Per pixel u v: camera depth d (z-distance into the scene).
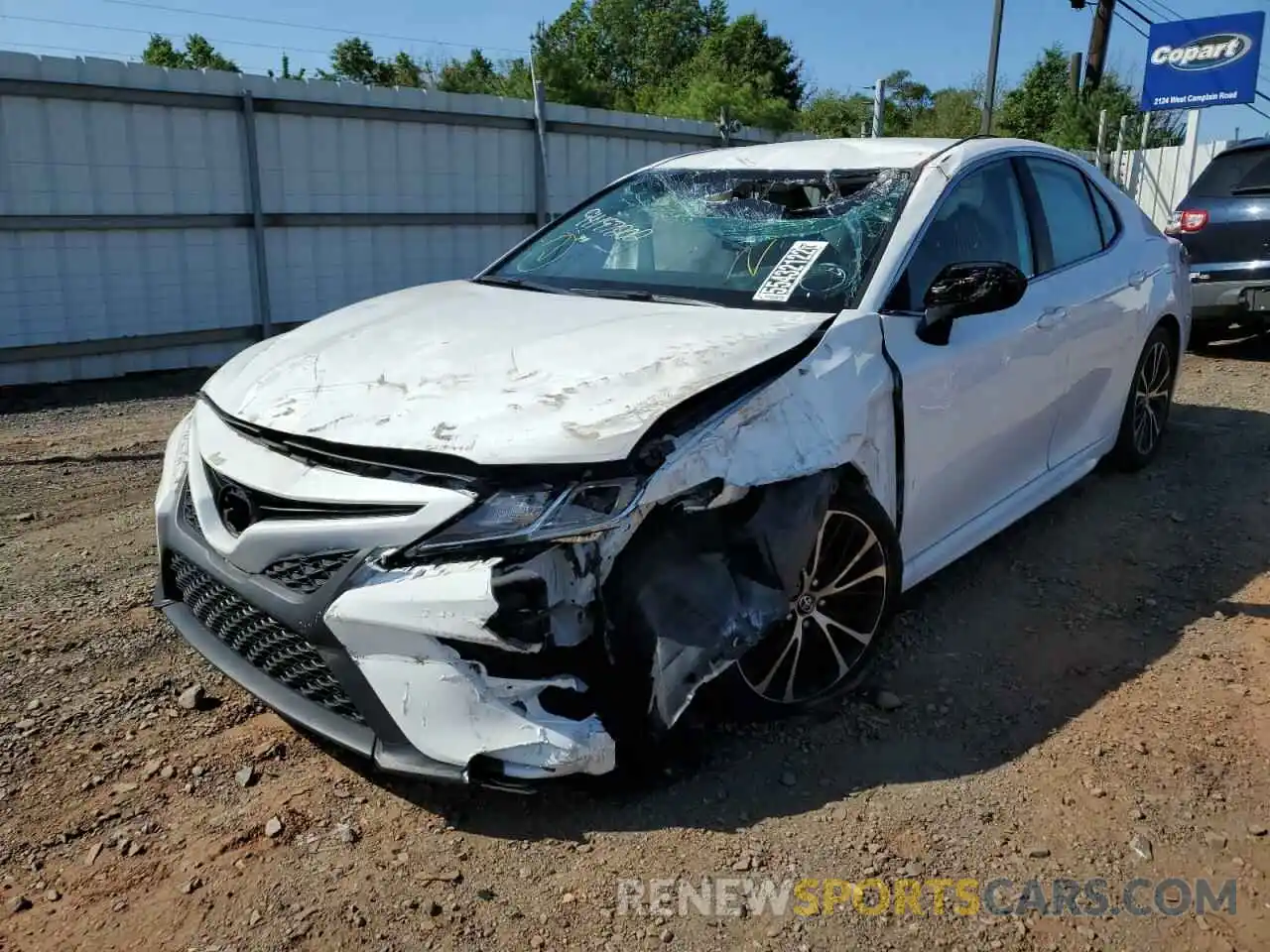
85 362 8.46
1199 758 2.96
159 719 3.13
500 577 2.37
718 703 2.96
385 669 2.47
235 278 9.16
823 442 2.85
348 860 2.53
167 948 2.25
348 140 9.61
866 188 3.79
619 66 54.28
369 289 10.07
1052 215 4.44
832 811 2.72
